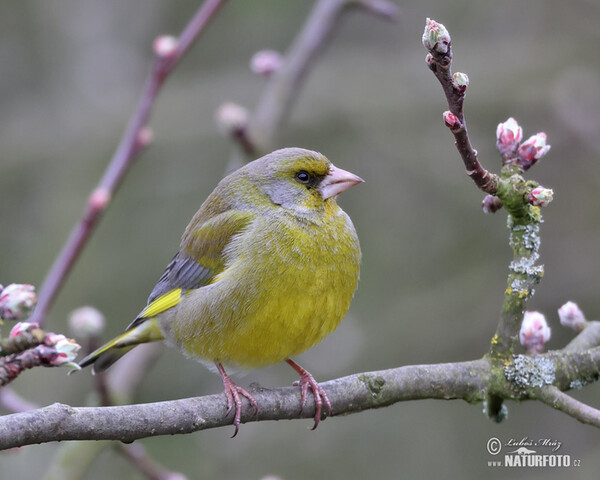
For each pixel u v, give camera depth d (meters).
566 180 14.41
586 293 13.68
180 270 7.69
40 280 14.13
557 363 6.61
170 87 16.22
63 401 12.93
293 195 7.49
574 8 15.65
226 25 16.56
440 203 14.88
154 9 16.62
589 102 14.62
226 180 7.91
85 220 7.55
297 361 13.45
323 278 7.21
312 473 12.89
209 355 7.33
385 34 16.33
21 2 16.50
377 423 13.25
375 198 15.05
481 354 13.52
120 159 7.93
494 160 14.66
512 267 6.58
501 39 15.84
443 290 14.02
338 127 15.46
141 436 5.76
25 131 15.85
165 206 15.03
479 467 12.84
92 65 16.41
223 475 12.72
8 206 15.29
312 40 10.43
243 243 7.29
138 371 8.98
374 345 13.54
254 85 15.98
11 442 5.27
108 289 14.12
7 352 4.97
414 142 15.07
